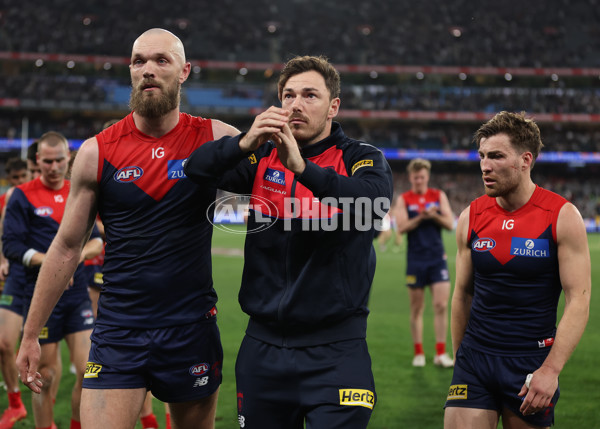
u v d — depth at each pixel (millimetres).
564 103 116500
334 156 6629
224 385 14305
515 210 7113
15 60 110750
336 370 6312
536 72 117688
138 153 6824
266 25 127562
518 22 132375
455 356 7535
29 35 113312
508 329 7035
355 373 6328
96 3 123750
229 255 49875
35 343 7043
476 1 136500
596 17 134500
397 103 115062
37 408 10250
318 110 6496
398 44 125375
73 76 111750
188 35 123375
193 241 6930
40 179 10992
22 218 10641
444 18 133375
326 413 6180
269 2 135750
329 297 6367
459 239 7531
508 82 125062
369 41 125875
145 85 6602
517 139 6887
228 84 115875
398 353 17609
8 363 11469
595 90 121875
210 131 7086
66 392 13664
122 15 124500
